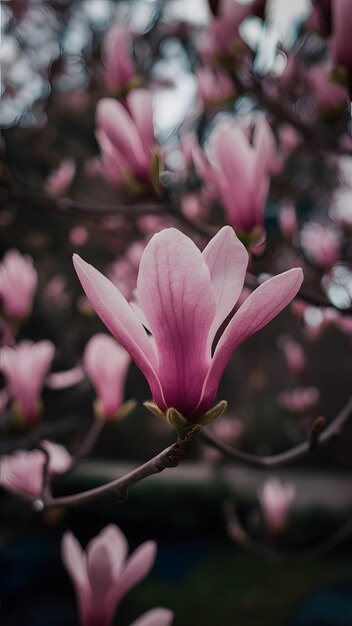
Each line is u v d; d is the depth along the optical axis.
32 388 2.50
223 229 1.03
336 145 3.25
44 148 7.52
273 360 9.75
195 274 0.97
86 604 1.89
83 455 2.45
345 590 9.16
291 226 3.30
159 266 0.97
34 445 1.95
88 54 5.58
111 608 1.89
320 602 8.83
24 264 3.12
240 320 1.01
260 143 1.97
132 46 5.43
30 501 2.37
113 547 1.90
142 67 5.35
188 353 1.04
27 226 7.39
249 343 9.75
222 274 1.03
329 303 2.08
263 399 9.71
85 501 1.61
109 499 12.27
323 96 2.83
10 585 9.15
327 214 4.99
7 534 7.93
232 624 8.65
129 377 12.49
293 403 5.38
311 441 1.79
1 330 3.58
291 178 4.98
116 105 2.18
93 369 2.39
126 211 2.28
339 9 1.96
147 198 2.22
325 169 4.94
